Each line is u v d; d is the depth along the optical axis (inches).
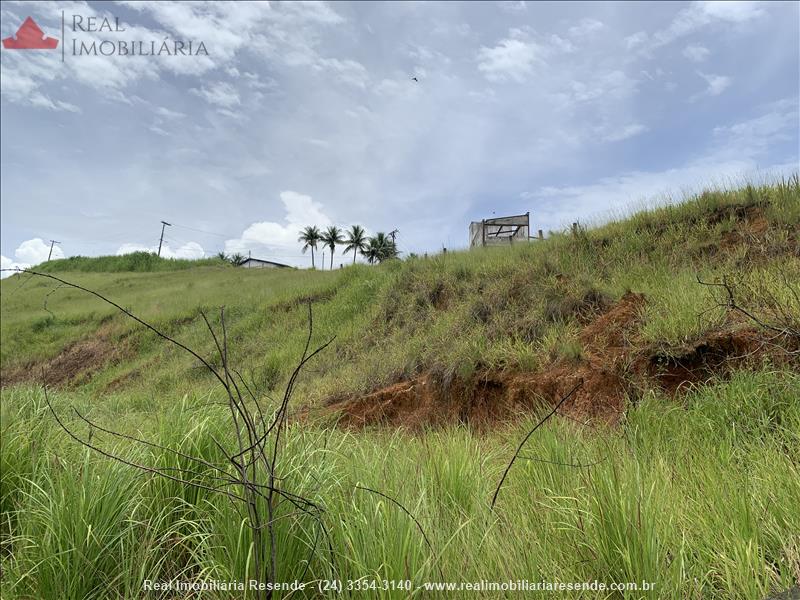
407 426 285.1
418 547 91.7
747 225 322.7
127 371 677.9
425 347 355.3
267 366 459.8
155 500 115.8
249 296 836.6
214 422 137.3
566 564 95.9
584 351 252.1
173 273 1856.5
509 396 259.8
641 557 87.1
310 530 101.2
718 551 91.4
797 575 85.6
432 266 546.9
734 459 134.3
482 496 122.4
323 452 129.7
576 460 137.6
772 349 186.9
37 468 137.0
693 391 191.2
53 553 97.3
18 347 920.9
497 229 810.8
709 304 223.1
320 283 738.8
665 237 361.1
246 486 91.3
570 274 356.8
